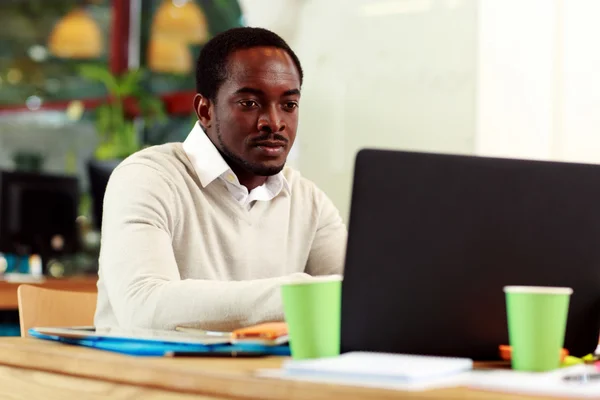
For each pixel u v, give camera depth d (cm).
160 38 731
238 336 158
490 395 112
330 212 281
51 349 161
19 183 546
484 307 156
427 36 558
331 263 274
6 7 823
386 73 573
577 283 163
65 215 566
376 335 152
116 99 709
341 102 590
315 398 115
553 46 516
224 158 250
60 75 802
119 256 205
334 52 592
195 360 147
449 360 140
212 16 728
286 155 247
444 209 154
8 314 479
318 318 148
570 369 139
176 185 239
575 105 511
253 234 254
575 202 162
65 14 798
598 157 503
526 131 523
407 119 565
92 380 149
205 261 242
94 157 750
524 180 159
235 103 241
